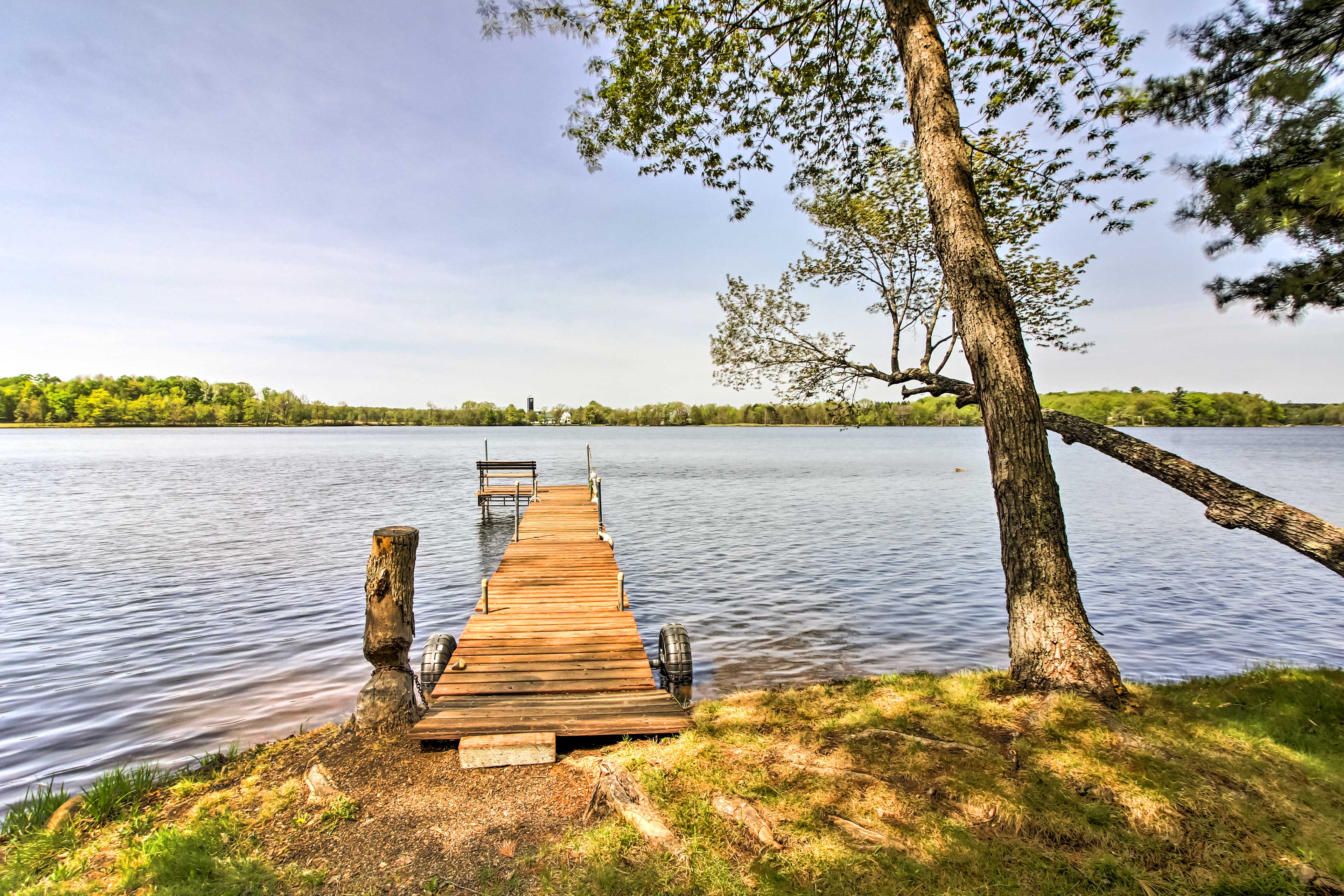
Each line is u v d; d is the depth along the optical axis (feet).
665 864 12.10
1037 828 12.52
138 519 83.05
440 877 12.19
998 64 27.89
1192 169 20.63
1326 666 32.48
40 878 12.79
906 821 12.90
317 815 14.66
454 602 45.70
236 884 12.03
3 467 170.60
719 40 28.91
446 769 16.83
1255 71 19.57
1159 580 53.42
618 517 89.51
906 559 61.21
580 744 18.71
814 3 28.84
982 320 20.08
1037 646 18.85
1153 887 10.90
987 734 16.22
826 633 38.50
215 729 24.25
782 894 11.16
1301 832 12.00
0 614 40.75
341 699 27.30
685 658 27.94
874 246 34.04
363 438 461.78
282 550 63.00
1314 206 18.01
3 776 20.74
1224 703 18.06
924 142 21.59
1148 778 13.65
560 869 12.25
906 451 310.86
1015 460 19.48
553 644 27.17
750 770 15.28
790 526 81.41
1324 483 129.08
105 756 22.11
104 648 34.17
